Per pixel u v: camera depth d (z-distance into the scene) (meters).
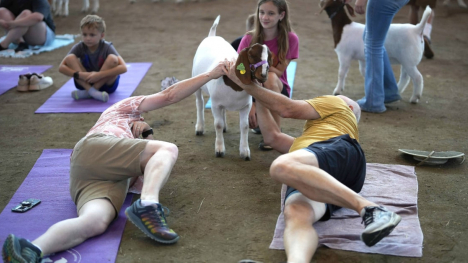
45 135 3.74
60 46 6.86
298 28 8.23
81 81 4.52
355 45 4.63
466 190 2.89
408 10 9.45
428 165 3.24
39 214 2.55
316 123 2.70
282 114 2.70
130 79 5.26
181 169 3.17
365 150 3.48
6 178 3.02
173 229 2.45
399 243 2.30
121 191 2.46
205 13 9.39
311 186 2.19
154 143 2.51
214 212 2.63
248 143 3.65
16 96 4.72
